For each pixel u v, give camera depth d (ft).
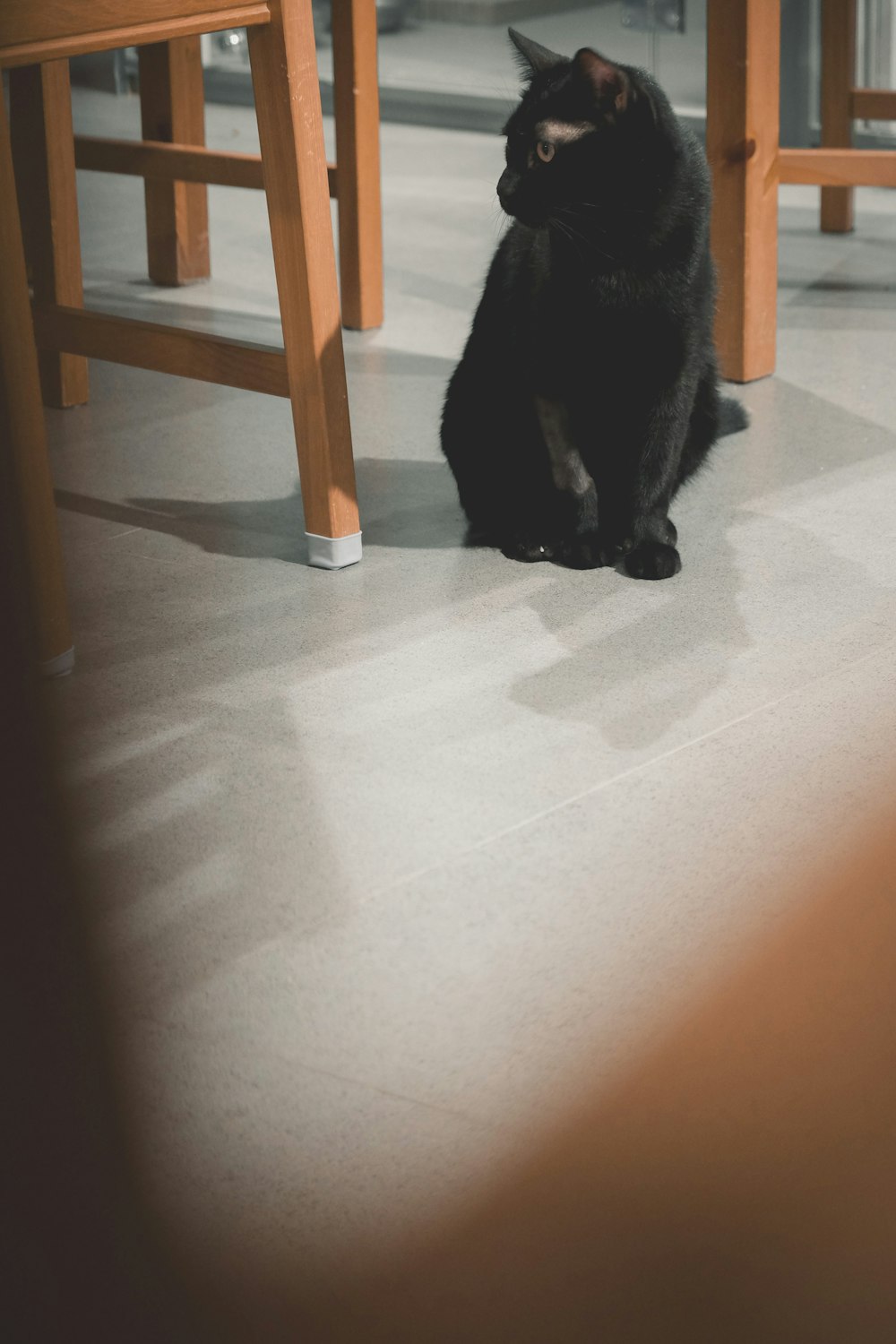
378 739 4.68
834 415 7.46
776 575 5.74
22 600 1.45
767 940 3.71
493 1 13.80
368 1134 3.15
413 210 11.89
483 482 6.23
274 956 3.69
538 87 5.55
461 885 3.94
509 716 4.79
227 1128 3.16
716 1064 3.33
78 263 7.65
